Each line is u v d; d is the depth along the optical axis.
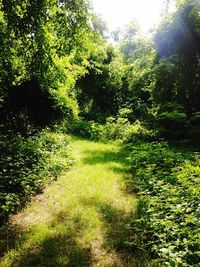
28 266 4.32
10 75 11.49
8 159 8.28
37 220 5.88
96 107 29.38
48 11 8.05
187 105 15.40
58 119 15.06
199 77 15.41
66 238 5.14
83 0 8.07
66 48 8.84
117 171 9.66
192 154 10.40
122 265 4.36
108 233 5.32
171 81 14.98
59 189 7.82
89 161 11.24
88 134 20.84
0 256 4.60
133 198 7.11
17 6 7.64
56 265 4.34
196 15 14.14
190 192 6.09
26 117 13.59
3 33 8.50
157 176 7.69
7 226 5.58
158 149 10.21
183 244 4.44
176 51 15.23
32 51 9.09
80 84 28.81
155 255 4.58
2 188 6.88
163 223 4.87
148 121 16.36
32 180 7.80
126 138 15.82
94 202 6.82
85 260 4.49
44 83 12.41
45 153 10.13
